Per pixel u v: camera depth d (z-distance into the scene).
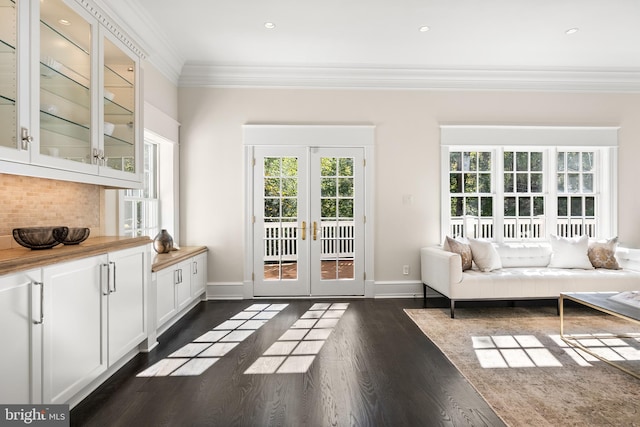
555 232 4.68
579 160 4.80
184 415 1.92
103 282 2.15
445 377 2.36
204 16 3.29
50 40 1.94
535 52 4.07
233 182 4.44
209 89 4.41
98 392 2.16
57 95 2.01
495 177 4.70
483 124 4.55
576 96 4.64
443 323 3.50
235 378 2.35
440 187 4.57
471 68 4.47
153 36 3.52
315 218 4.52
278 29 3.54
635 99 4.69
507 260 4.32
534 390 2.19
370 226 4.53
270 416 1.91
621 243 4.68
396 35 3.67
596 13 3.26
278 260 4.51
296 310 3.95
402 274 4.56
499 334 3.19
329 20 3.37
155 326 2.94
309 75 4.45
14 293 1.50
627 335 3.15
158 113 3.77
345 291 4.54
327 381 2.31
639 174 4.70
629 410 1.96
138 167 2.81
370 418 1.89
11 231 2.04
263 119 4.46
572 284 3.73
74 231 2.11
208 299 4.41
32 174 1.78
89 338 2.02
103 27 2.33
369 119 4.53
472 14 3.27
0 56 1.66
